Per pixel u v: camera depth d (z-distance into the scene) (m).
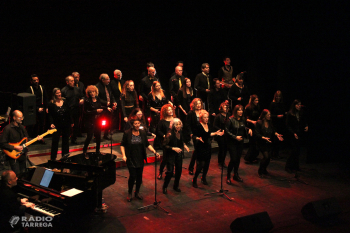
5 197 4.80
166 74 11.05
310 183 7.89
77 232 5.51
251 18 10.83
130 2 10.25
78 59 9.82
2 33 8.82
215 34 11.36
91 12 9.82
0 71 8.90
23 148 6.40
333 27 9.74
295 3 10.13
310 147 9.23
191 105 7.60
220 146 8.52
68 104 8.19
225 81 10.23
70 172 5.60
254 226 5.43
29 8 9.05
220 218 6.17
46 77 9.47
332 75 9.70
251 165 8.86
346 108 9.49
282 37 10.49
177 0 10.81
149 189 7.22
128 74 10.54
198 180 7.77
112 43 10.20
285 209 6.61
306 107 9.65
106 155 6.19
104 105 8.23
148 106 8.90
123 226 5.78
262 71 10.99
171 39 10.95
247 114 9.00
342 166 9.08
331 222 6.16
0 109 8.95
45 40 9.35
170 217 6.14
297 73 10.52
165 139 6.80
